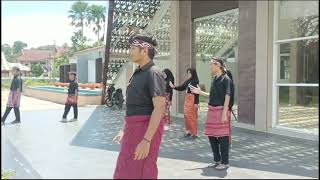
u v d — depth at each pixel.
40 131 10.02
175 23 13.73
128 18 16.56
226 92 5.95
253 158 6.89
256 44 10.27
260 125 10.11
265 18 10.02
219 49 12.22
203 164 6.42
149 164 3.88
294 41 9.67
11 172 5.57
